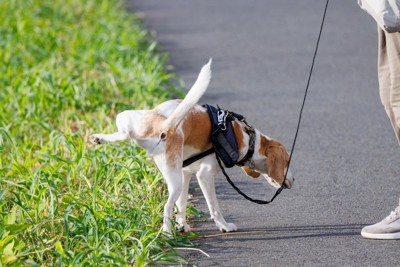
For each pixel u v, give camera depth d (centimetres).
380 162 908
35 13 1728
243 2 2203
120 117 654
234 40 1670
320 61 1459
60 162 823
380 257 639
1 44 1409
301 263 629
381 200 779
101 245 636
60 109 1071
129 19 1811
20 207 673
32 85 1123
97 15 1809
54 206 696
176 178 648
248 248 662
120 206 718
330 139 1002
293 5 2108
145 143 646
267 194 803
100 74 1283
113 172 788
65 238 662
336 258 639
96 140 654
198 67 1430
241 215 744
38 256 615
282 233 696
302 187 824
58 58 1360
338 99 1197
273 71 1391
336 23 1828
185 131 653
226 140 670
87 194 747
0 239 623
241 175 862
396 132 688
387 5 632
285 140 1000
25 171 796
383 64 680
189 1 2253
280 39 1669
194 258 642
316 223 720
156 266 623
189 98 628
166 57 1501
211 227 713
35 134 995
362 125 1062
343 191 810
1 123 991
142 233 643
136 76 1212
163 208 718
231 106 1166
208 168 682
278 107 1155
